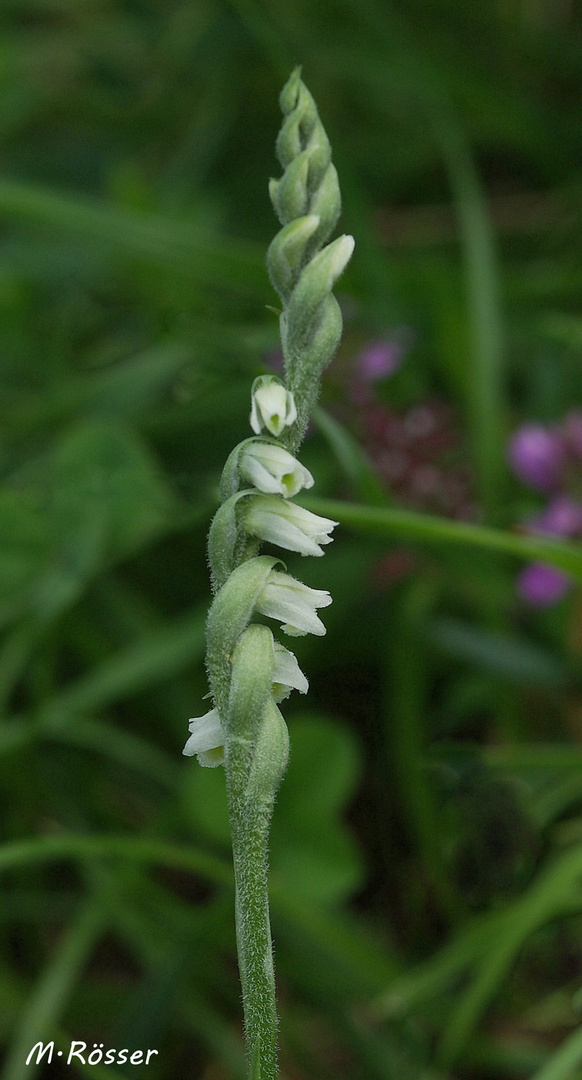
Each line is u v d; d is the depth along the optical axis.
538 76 0.55
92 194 0.51
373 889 0.32
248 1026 0.15
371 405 0.35
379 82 0.44
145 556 0.36
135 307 0.41
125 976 0.31
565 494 0.33
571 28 0.57
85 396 0.36
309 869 0.28
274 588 0.15
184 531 0.36
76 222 0.35
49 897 0.30
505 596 0.33
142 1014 0.25
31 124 0.54
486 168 0.52
